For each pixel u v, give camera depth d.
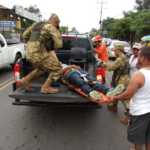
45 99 2.78
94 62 4.37
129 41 29.59
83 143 2.73
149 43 4.79
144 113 1.89
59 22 2.87
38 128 3.15
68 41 4.68
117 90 2.56
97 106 2.91
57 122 3.41
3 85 5.65
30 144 2.67
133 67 3.54
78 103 2.97
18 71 3.23
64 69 3.29
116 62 3.39
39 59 2.60
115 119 3.59
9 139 2.78
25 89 2.93
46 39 2.62
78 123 3.39
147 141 2.03
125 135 3.00
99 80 3.59
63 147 2.62
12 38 23.64
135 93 1.98
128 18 28.69
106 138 2.89
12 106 4.07
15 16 25.38
